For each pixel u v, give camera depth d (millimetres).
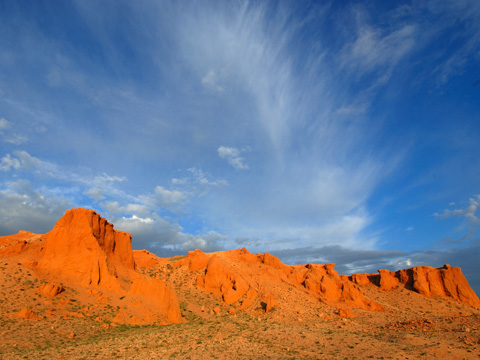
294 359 43406
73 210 82438
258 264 112438
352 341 52969
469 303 98062
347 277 117375
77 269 74688
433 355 43594
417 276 107875
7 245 87562
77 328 56375
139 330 60250
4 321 52406
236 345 50938
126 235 98562
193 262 107188
